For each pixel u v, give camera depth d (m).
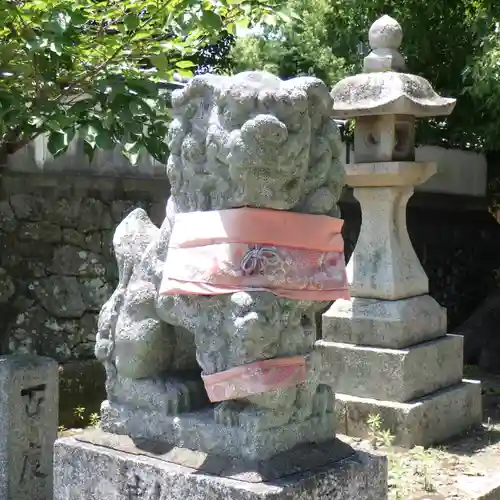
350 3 6.62
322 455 2.41
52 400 3.75
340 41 7.08
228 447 2.34
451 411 4.68
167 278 2.40
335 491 2.31
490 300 7.61
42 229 5.31
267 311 2.25
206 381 2.34
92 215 5.59
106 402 2.76
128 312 2.65
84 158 5.48
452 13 6.57
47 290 5.34
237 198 2.30
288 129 2.25
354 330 4.73
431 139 7.09
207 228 2.34
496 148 6.82
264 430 2.29
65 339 5.42
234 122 2.27
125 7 3.99
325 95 2.37
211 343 2.36
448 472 3.94
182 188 2.48
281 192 2.30
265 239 2.29
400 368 4.45
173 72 4.79
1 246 5.12
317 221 2.39
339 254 2.46
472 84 6.42
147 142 4.14
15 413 3.60
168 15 3.90
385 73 4.68
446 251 8.21
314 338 2.49
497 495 3.70
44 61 4.04
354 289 4.82
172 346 2.67
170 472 2.30
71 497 2.59
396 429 4.34
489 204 8.58
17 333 5.18
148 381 2.62
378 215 4.83
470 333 7.33
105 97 4.08
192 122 2.43
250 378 2.24
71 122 3.87
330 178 2.45
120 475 2.45
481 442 4.61
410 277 4.82
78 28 4.26
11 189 5.14
